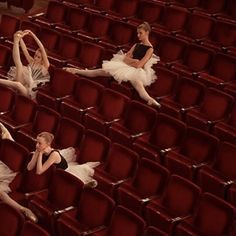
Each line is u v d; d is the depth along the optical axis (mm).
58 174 4914
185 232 4574
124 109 5980
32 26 7668
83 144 5488
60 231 4684
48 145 5090
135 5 8039
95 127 5957
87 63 7039
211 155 5340
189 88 6164
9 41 7676
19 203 5023
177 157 5348
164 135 5570
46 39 7453
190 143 5430
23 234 4395
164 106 6086
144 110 5758
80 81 6273
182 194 4770
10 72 6812
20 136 5867
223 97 5914
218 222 4527
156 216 4766
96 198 4648
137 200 4887
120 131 5723
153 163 4980
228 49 7117
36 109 6008
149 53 6352
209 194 4586
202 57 6797
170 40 7027
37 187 5113
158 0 8297
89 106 6203
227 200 5035
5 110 6297
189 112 5957
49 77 6633
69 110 6152
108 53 6973
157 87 6410
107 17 7641
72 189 4824
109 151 5277
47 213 4746
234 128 5723
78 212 4742
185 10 7605
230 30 7254
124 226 4391
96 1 8383
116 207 4461
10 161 5340
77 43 7176
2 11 9375
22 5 9250
